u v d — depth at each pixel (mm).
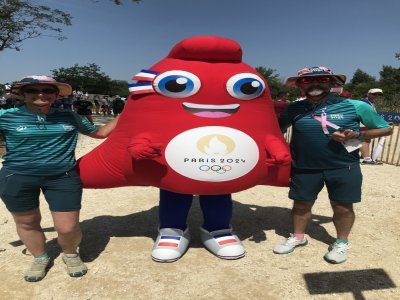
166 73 3189
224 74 3246
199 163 3158
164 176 3250
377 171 8539
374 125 3576
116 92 61125
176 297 3240
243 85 3248
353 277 3594
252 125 3320
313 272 3678
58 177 3297
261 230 4793
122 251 4090
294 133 3773
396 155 10969
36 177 3207
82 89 57781
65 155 3295
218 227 4102
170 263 3822
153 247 4035
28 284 3387
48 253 3992
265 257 3994
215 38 3277
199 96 3219
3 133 3186
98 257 3934
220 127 3201
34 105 3135
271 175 3627
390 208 5695
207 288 3379
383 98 26891
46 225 4777
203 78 3197
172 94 3205
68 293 3264
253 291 3340
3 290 3291
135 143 3160
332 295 3293
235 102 3295
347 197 3709
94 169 3539
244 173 3266
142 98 3307
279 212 5500
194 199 5977
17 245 4172
